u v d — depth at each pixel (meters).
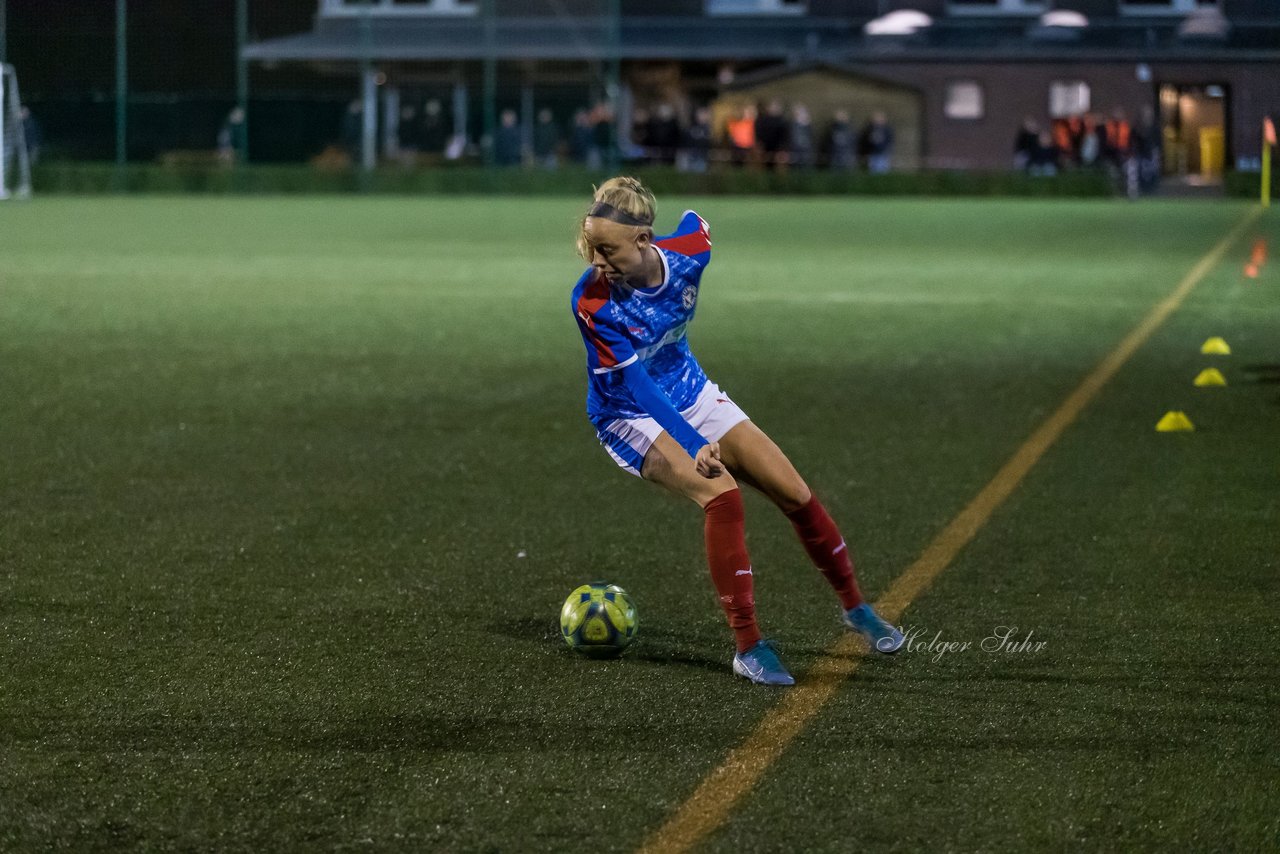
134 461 30.08
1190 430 33.03
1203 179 160.88
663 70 175.50
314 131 164.12
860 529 24.70
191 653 18.33
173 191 149.75
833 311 57.56
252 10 164.38
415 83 172.38
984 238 96.88
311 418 34.91
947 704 16.45
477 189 152.12
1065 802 13.90
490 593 21.05
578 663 17.92
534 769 14.66
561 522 25.23
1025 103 168.75
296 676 17.47
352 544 23.78
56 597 20.75
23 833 13.30
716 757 14.94
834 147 156.75
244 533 24.45
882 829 13.34
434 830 13.33
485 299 61.91
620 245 16.45
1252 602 20.31
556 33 173.50
